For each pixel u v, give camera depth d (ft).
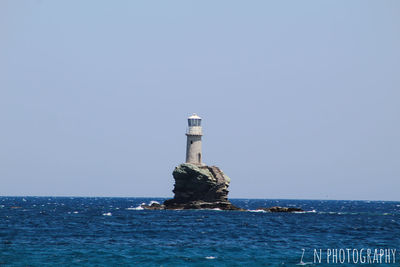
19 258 333.01
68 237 447.42
